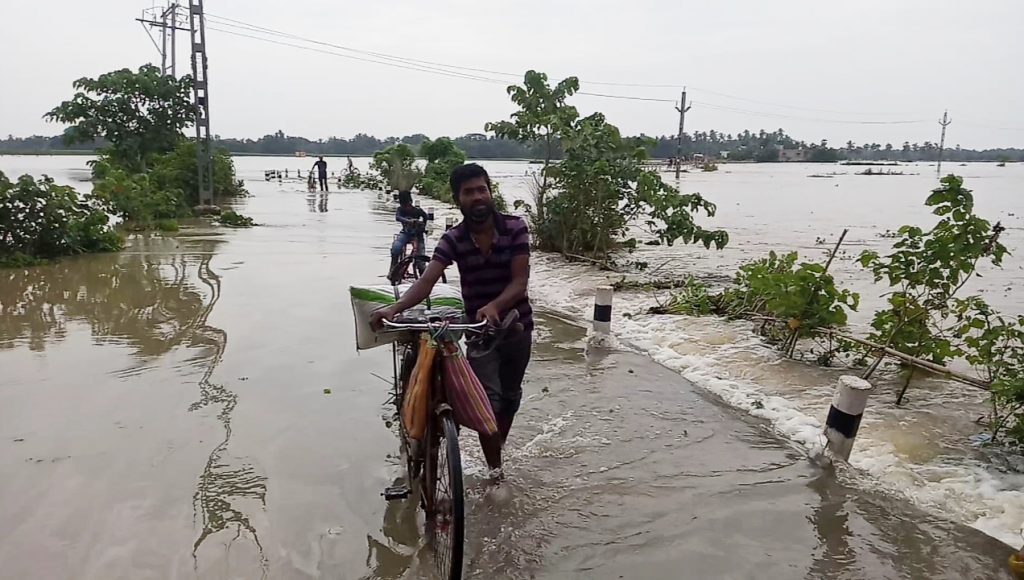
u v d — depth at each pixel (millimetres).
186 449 4766
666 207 12422
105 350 6988
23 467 4477
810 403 5762
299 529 3838
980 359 5605
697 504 4203
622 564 3607
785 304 6797
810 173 86875
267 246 14688
